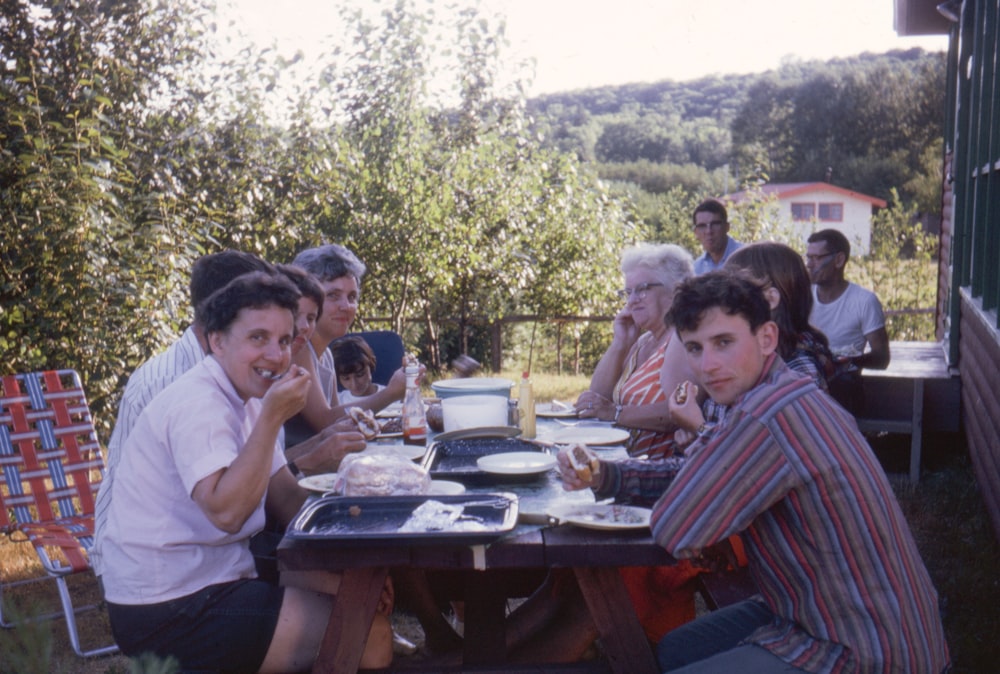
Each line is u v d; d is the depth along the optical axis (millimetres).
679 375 3064
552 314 11586
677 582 2695
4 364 5746
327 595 2412
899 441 6941
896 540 1834
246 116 7383
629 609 2168
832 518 1809
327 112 8703
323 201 7914
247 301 2305
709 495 1857
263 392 2346
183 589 2299
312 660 2322
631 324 3895
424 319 10977
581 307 11508
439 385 3727
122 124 6477
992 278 4844
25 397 4172
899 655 1775
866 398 6113
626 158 71250
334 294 3773
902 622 1791
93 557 2521
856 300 5844
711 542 1870
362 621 2152
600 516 2166
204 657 2295
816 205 47531
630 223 12133
